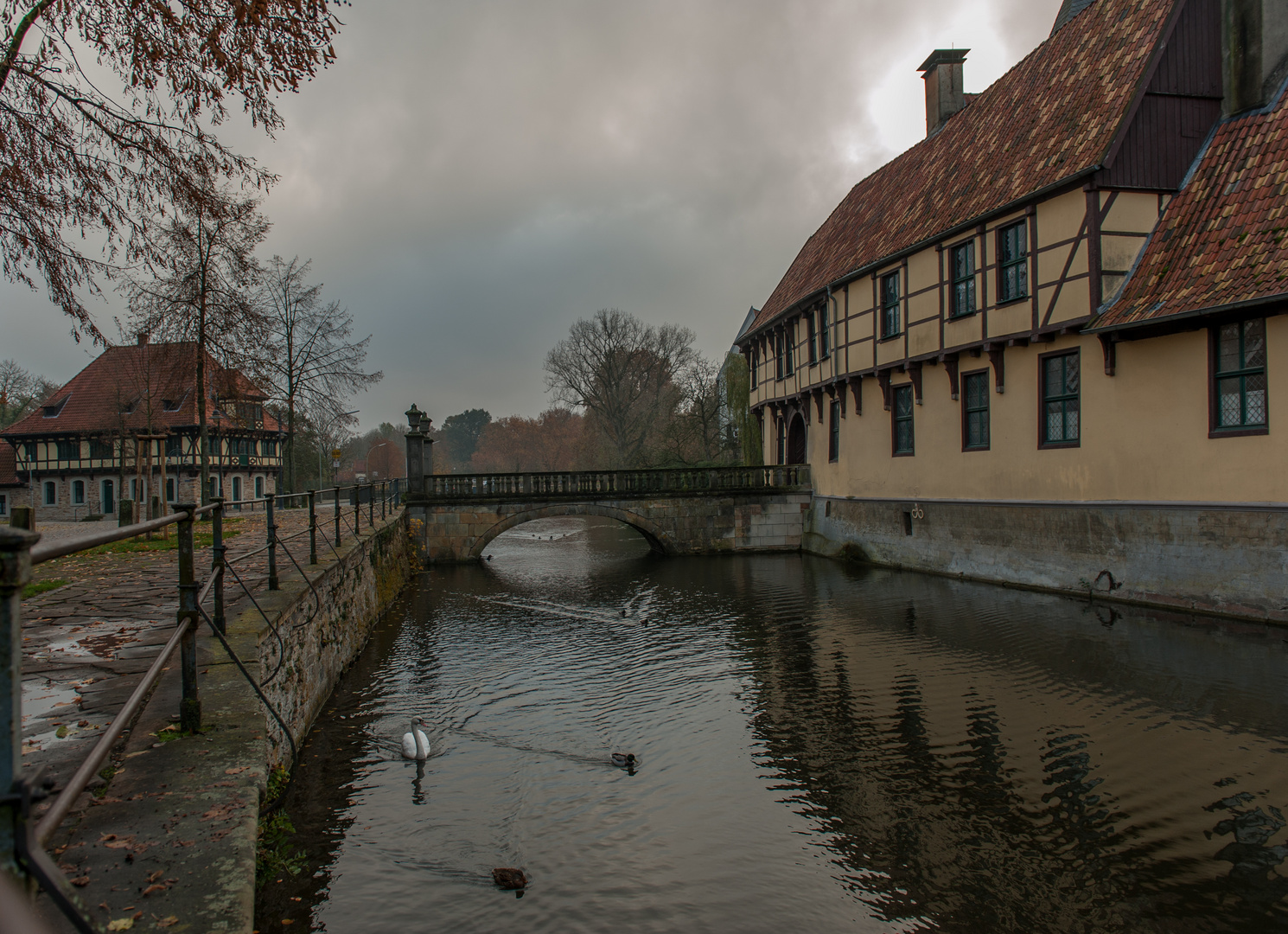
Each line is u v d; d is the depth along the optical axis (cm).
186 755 372
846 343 2236
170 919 244
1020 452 1588
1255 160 1266
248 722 418
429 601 1775
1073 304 1396
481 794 698
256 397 2714
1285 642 1045
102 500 4378
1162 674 955
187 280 2012
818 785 716
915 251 1875
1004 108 1855
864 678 1041
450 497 2470
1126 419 1344
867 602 1580
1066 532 1474
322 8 841
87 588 912
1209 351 1211
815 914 519
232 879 268
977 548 1719
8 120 810
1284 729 772
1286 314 1105
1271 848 572
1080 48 1659
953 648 1168
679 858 591
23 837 166
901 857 588
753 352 3256
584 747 816
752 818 655
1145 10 1498
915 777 726
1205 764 708
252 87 885
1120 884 540
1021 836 610
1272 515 1126
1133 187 1349
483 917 509
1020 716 862
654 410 5209
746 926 506
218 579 570
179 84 875
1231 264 1176
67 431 4350
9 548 168
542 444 8569
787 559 2438
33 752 374
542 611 1623
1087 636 1160
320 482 5478
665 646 1273
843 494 2350
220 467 4291
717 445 4716
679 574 2155
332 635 1002
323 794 694
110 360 4678
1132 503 1334
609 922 505
